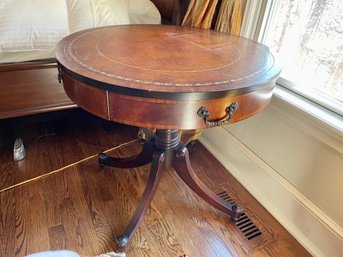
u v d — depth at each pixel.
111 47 0.79
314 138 0.91
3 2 0.97
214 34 1.02
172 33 1.00
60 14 1.05
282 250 0.98
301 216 1.00
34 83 1.10
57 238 0.95
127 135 1.56
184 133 1.27
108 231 0.99
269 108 1.07
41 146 1.41
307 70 1.02
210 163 1.40
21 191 1.13
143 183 1.23
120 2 1.23
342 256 0.89
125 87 0.57
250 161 1.21
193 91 0.57
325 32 0.93
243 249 0.97
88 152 1.39
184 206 1.13
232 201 1.18
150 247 0.95
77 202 1.10
